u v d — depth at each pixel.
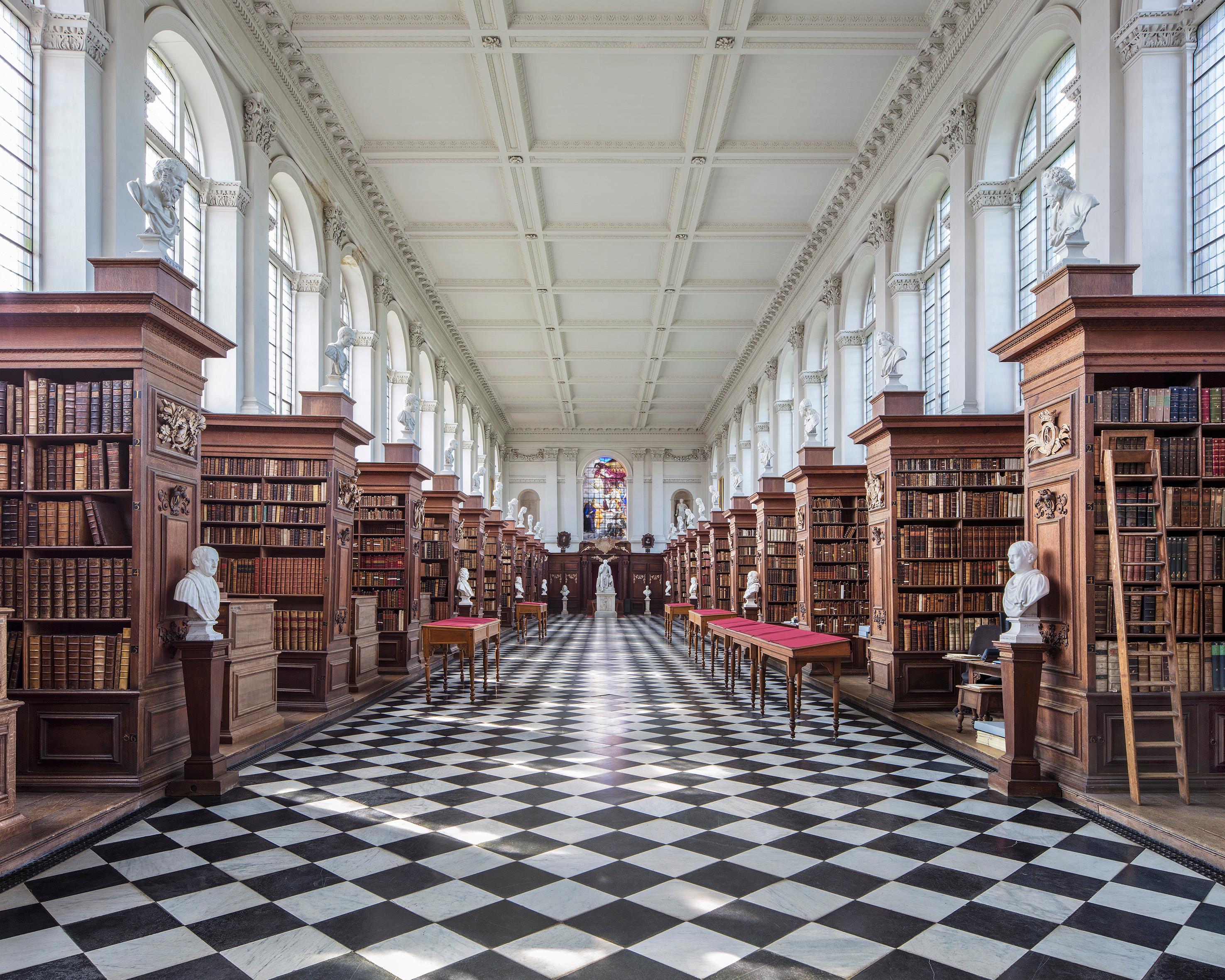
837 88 11.63
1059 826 4.71
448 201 15.16
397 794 5.36
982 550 8.48
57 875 3.90
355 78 11.30
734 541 16.19
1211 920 3.42
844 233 15.28
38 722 5.17
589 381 28.27
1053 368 5.82
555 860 4.11
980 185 9.55
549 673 12.40
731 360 25.70
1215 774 5.25
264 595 8.37
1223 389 5.44
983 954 3.11
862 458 15.15
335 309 12.75
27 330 5.34
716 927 3.33
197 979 2.89
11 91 6.27
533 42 10.38
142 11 7.22
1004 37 8.95
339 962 3.02
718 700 9.67
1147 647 5.41
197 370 6.08
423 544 13.72
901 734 7.51
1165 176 6.63
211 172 9.27
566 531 35.16
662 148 13.17
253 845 4.34
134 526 5.29
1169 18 6.62
